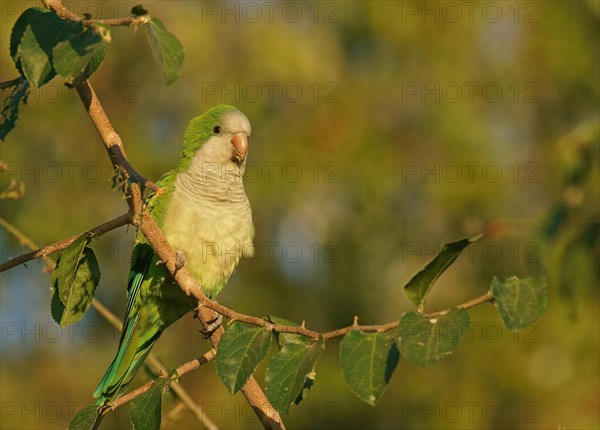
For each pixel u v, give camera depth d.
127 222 5.03
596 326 11.78
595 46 13.33
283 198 12.75
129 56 12.82
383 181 13.08
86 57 4.04
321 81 13.05
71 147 12.88
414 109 13.50
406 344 3.84
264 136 12.90
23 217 12.35
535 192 13.50
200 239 7.20
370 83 13.38
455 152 13.29
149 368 7.55
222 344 4.30
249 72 12.84
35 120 12.64
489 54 13.98
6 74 11.58
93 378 13.20
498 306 3.95
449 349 3.80
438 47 13.53
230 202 7.39
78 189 12.80
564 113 13.70
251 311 12.79
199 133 7.64
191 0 12.95
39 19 4.23
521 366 12.02
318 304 12.98
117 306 12.97
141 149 12.60
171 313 7.21
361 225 13.10
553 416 11.72
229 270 7.44
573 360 11.79
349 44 13.55
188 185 7.32
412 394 12.33
